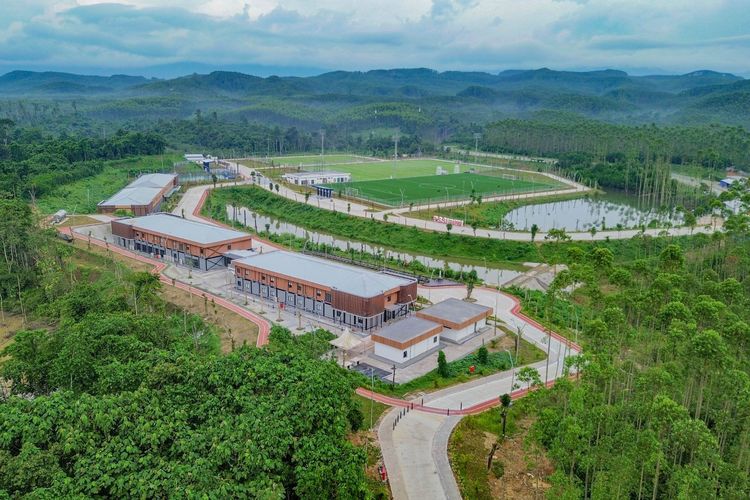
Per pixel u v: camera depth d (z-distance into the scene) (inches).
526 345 4788.4
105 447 2194.9
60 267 5944.9
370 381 3983.8
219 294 5792.3
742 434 2844.5
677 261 4635.8
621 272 4306.1
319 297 5270.7
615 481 2426.2
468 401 3767.2
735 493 2423.7
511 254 7775.6
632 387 3361.2
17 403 2425.0
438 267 7224.4
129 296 4921.3
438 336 4734.3
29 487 2025.1
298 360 2999.5
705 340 2972.4
